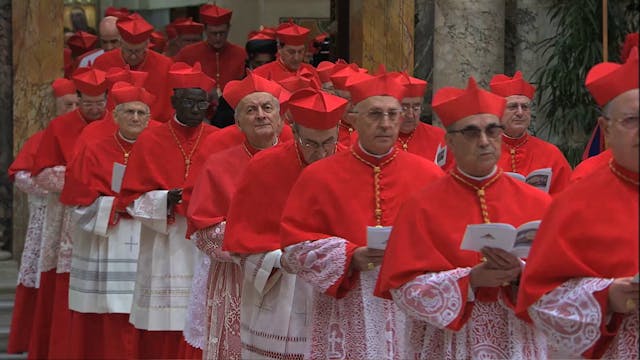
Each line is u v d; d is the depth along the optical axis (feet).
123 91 86.58
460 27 107.24
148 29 103.65
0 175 121.19
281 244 53.78
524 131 79.71
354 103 53.78
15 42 119.55
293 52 100.48
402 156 54.85
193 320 73.61
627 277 42.24
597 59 106.63
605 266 42.52
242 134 74.38
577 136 108.47
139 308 79.25
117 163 80.89
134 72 89.30
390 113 53.11
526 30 108.78
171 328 78.48
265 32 113.60
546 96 109.09
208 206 65.36
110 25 118.52
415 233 47.93
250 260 58.80
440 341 48.73
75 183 86.74
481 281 45.98
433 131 78.69
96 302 85.71
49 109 119.75
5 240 121.90
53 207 95.86
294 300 59.11
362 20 112.27
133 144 86.84
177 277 78.69
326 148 56.85
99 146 87.20
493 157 47.85
